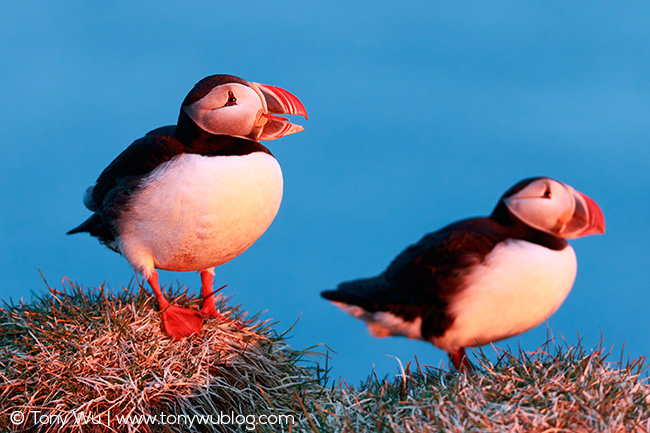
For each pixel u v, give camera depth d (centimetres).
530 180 610
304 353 738
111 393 627
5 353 649
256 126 682
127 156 688
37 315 688
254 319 748
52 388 623
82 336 655
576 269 609
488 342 621
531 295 579
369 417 560
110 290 742
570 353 592
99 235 754
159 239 676
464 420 505
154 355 652
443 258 590
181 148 670
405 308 611
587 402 514
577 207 594
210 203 653
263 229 712
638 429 492
